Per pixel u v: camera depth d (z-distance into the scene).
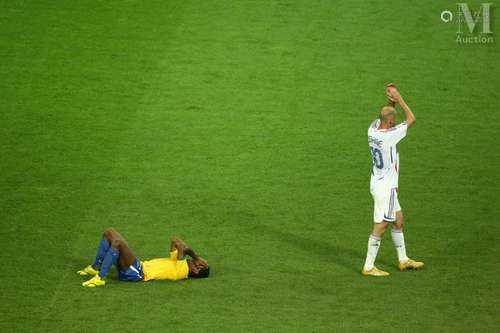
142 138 68.56
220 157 66.56
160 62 78.00
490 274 52.75
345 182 63.72
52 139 67.94
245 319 47.06
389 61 79.25
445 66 78.88
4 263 52.62
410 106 73.69
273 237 56.91
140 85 75.12
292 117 71.88
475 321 47.22
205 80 76.12
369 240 52.31
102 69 76.94
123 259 50.59
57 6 85.44
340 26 83.62
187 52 79.38
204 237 56.66
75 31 81.75
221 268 53.03
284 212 59.94
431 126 71.19
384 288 50.88
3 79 75.50
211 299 49.16
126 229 57.28
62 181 62.62
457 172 65.19
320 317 47.44
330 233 57.59
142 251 54.75
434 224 58.78
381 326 46.56
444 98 74.81
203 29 82.44
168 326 46.25
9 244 54.84
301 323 46.72
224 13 84.94
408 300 49.50
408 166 65.94
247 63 78.38
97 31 81.81
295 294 50.00
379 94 75.00
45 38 80.75
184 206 60.28
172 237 56.53
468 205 61.06
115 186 62.31
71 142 67.69
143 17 84.06
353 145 68.50
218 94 74.50
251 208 60.28
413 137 69.75
